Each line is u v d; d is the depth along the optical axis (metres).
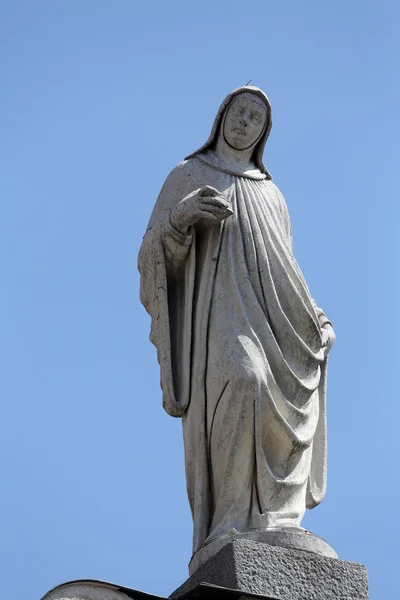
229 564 19.25
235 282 20.89
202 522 20.22
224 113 22.16
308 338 21.05
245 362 20.27
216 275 21.02
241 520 20.06
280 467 20.41
